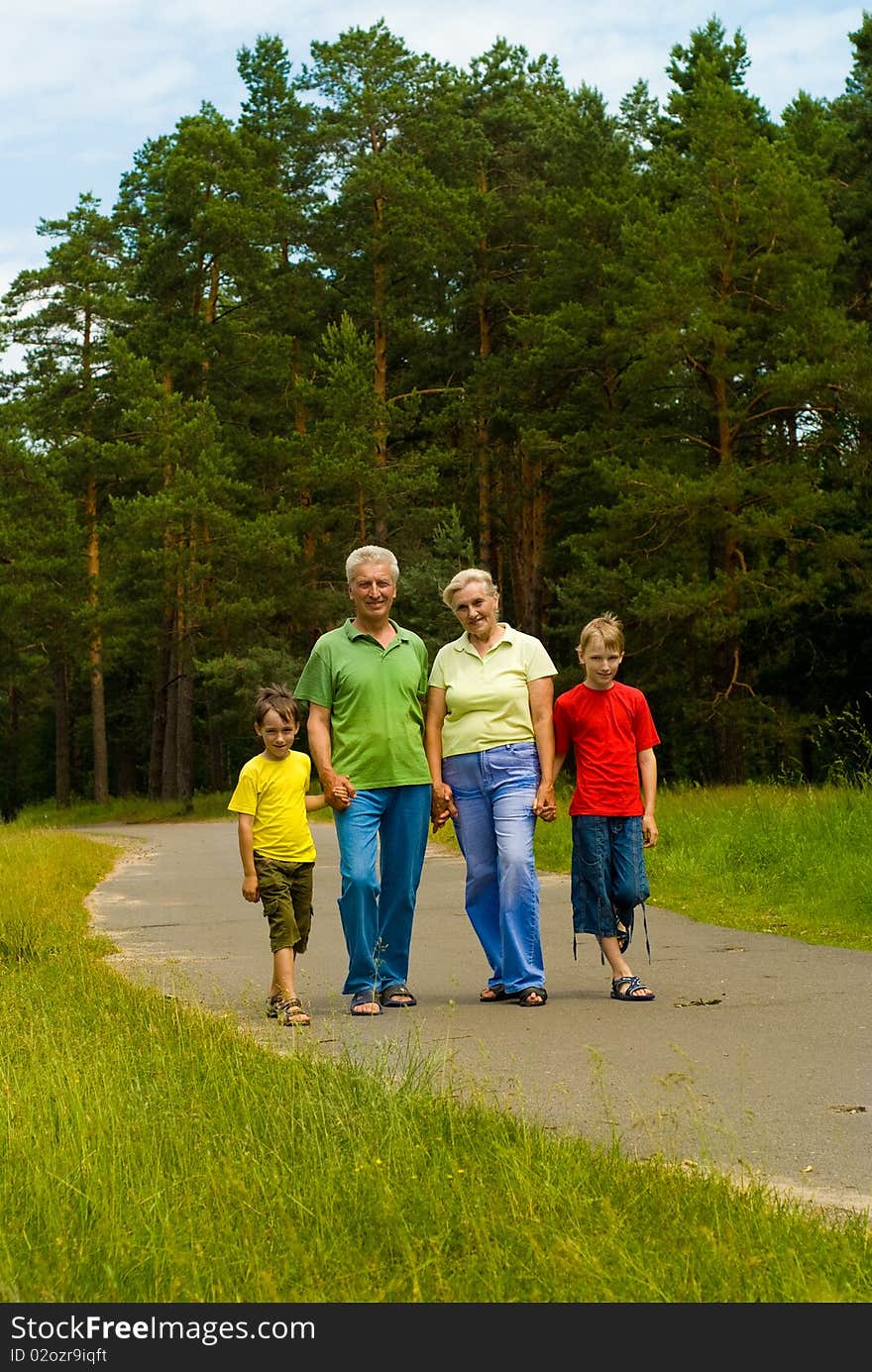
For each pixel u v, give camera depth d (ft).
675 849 43.57
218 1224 11.27
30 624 171.22
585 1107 16.15
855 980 24.58
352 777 24.35
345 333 142.10
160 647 170.40
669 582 104.83
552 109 159.02
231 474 152.25
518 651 25.32
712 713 109.70
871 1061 18.16
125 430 157.99
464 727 25.02
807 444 112.27
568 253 131.44
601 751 24.31
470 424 151.53
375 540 143.43
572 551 114.21
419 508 143.23
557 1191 11.62
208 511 142.00
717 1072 17.75
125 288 172.04
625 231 111.04
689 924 33.76
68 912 40.22
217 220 148.66
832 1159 13.87
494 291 151.12
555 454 132.87
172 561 143.23
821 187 117.19
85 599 168.86
